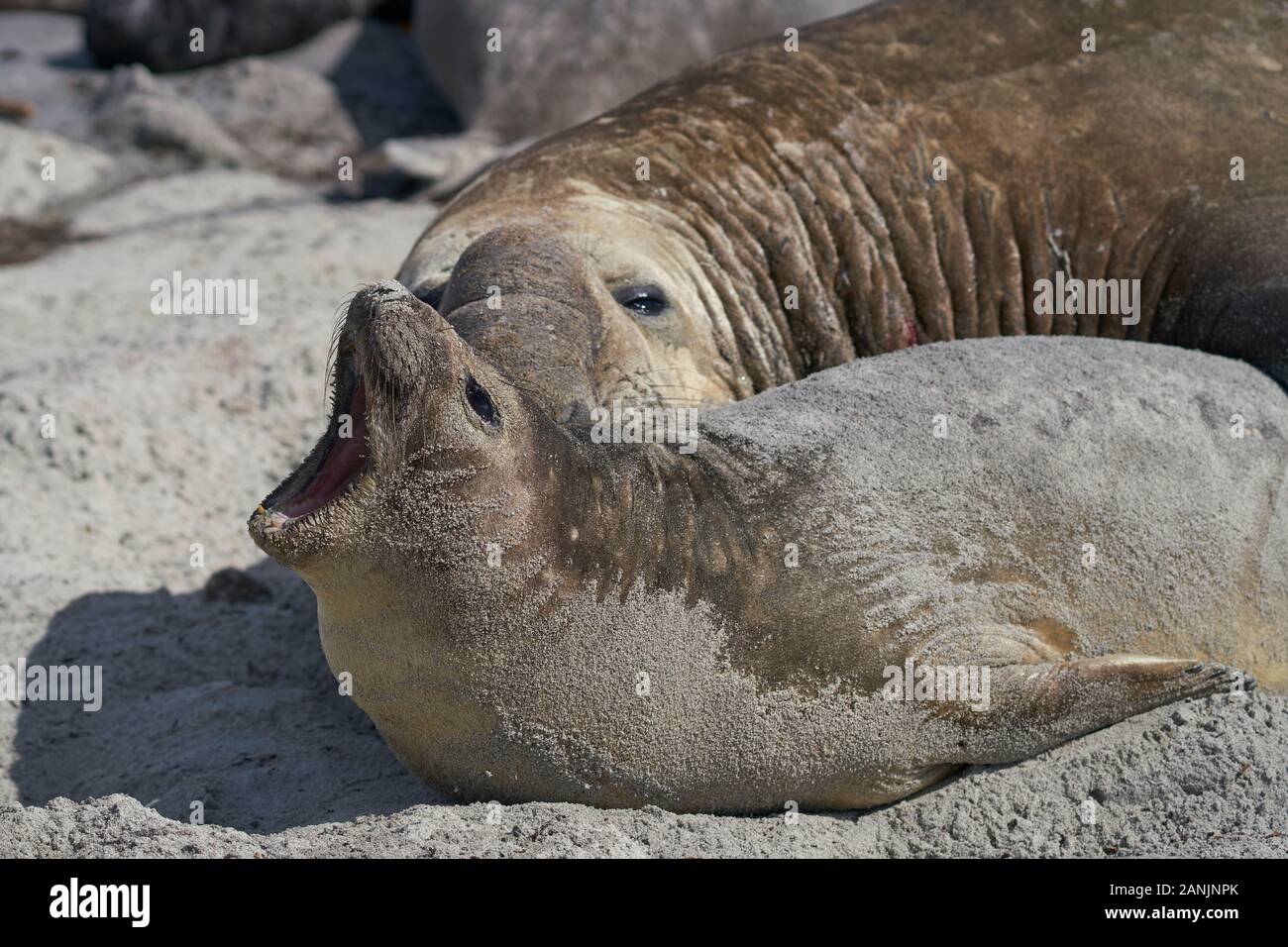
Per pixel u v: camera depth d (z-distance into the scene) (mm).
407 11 19109
